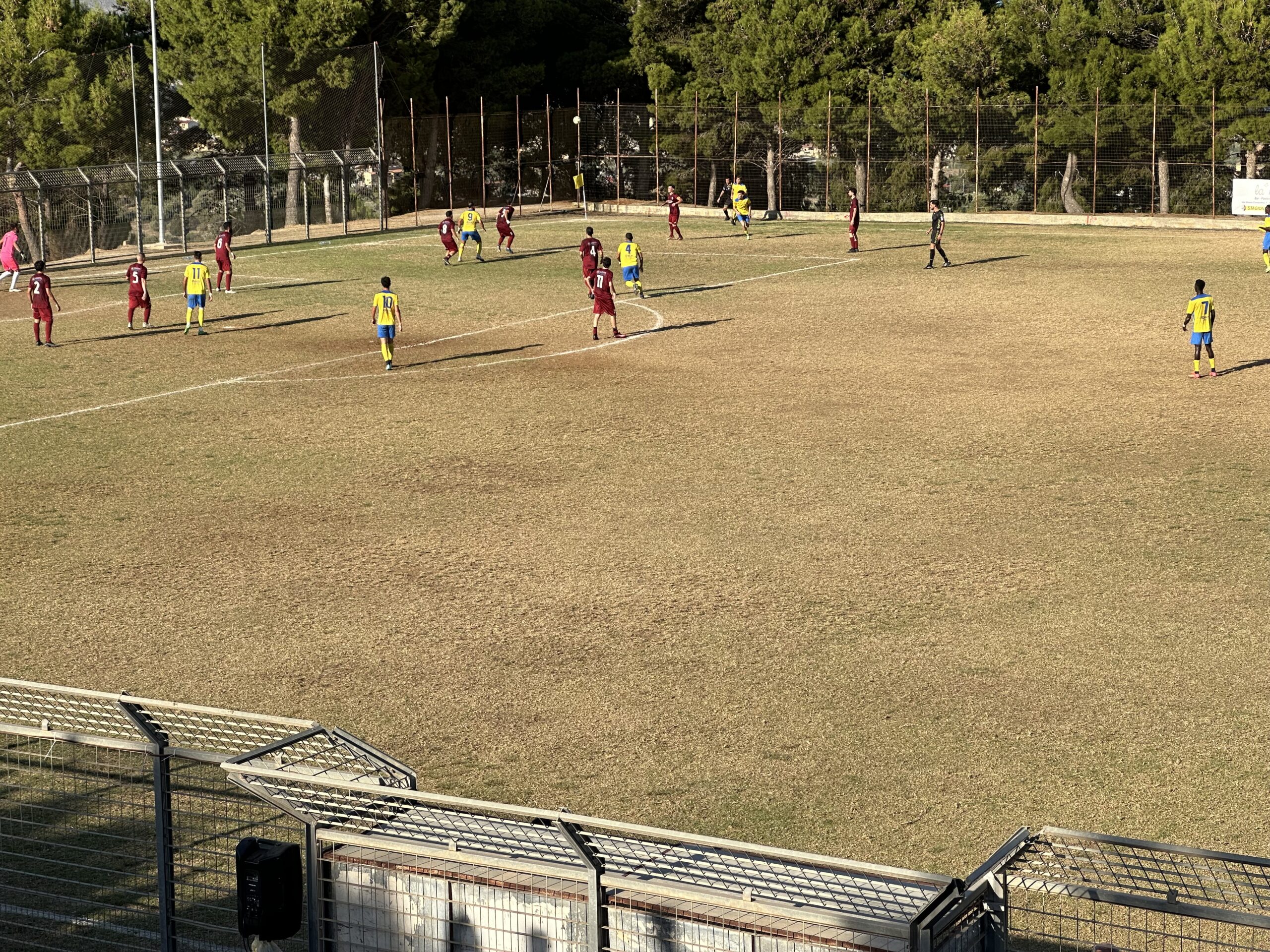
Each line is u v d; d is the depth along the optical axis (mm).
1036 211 56531
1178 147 54281
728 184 63344
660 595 14805
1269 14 51531
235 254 49781
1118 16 56125
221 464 21188
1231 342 29328
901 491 18844
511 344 31172
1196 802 9711
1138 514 17469
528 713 11727
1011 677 12242
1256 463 19766
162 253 51812
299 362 29453
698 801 9945
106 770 10062
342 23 58812
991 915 5742
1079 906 7918
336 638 13688
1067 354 28844
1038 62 58812
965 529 17000
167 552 16766
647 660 12891
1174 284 37719
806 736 11078
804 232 54094
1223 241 48031
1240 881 8312
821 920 5539
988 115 57719
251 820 9008
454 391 26266
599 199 70062
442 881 6277
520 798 10062
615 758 10766
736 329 32562
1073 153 56719
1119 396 24641
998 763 10484
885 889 6062
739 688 12156
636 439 22188
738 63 63188
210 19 58938
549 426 23234
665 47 70188
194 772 10000
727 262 44812
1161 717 11289
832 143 61281
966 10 58875
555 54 74938
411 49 65500
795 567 15641
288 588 15336
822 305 35844
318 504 18828
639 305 36406
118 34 63781
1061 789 9992
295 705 11969
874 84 61094
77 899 8273
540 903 6062
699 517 17781
